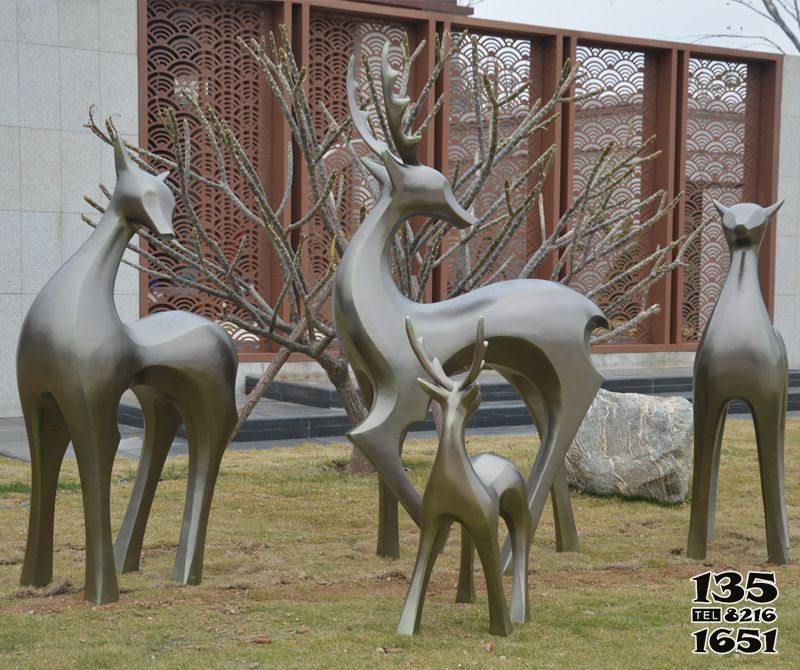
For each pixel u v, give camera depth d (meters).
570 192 12.38
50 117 10.23
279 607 4.15
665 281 13.32
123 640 3.70
